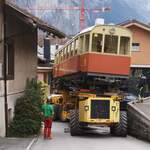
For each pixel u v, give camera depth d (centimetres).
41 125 2288
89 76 2455
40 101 2331
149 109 3312
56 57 4066
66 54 3216
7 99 2114
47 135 2230
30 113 2214
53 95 3759
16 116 2214
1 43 2005
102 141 2192
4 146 1794
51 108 2250
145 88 5797
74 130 2423
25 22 2217
